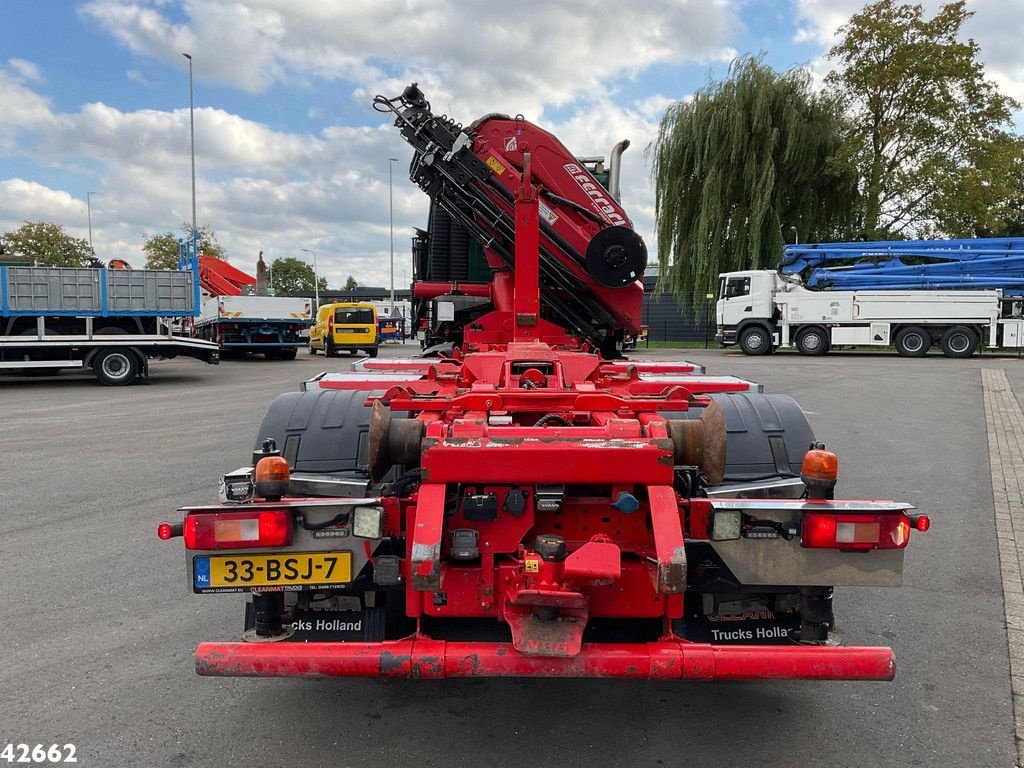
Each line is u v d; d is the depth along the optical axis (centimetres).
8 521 585
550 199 645
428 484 272
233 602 428
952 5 3127
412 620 331
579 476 269
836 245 2605
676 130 2925
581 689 336
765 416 368
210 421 1123
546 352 449
